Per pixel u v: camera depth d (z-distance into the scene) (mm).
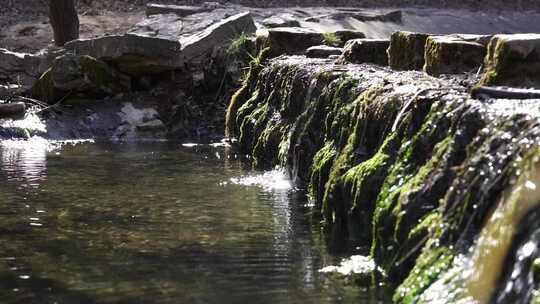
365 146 7141
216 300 5340
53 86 14828
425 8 27344
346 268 5980
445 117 5914
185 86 15484
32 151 12266
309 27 19109
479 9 28469
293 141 9641
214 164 10969
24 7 24609
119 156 11750
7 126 13766
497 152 5055
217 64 15531
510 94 5812
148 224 7383
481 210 4938
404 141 6328
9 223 7418
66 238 6891
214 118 15047
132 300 5363
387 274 5707
